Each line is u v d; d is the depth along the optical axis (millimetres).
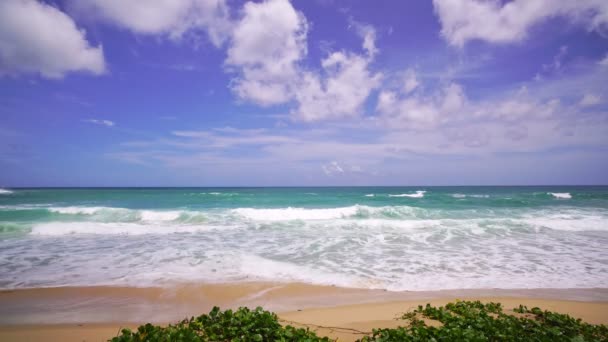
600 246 11477
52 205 24859
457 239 12578
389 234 13422
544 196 37062
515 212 21062
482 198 31672
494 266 8938
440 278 7906
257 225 15641
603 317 5562
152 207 23922
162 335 4043
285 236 13070
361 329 4844
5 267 8500
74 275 7848
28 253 10047
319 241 12078
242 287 7156
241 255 9898
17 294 6633
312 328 4895
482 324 4594
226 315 4691
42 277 7695
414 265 8992
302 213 19812
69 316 5590
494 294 6840
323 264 9031
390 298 6559
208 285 7246
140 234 13461
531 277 8016
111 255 9828
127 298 6461
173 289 6973
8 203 27016
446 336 4145
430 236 13086
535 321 4922
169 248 10828
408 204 26406
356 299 6496
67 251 10336
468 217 19094
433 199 30812
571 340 4211
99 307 6008
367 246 11305
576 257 9930
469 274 8234
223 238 12664
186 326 4652
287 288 7137
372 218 19000
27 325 5211
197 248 10844
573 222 16250
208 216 18016
